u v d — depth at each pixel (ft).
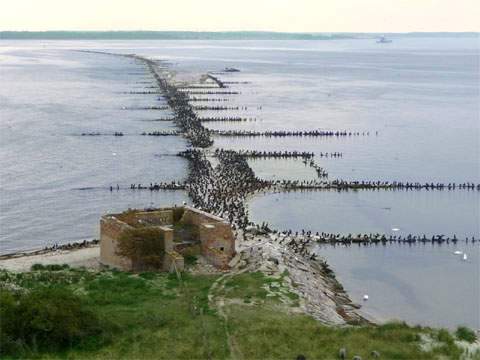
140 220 327.47
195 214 327.47
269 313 250.37
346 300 303.89
